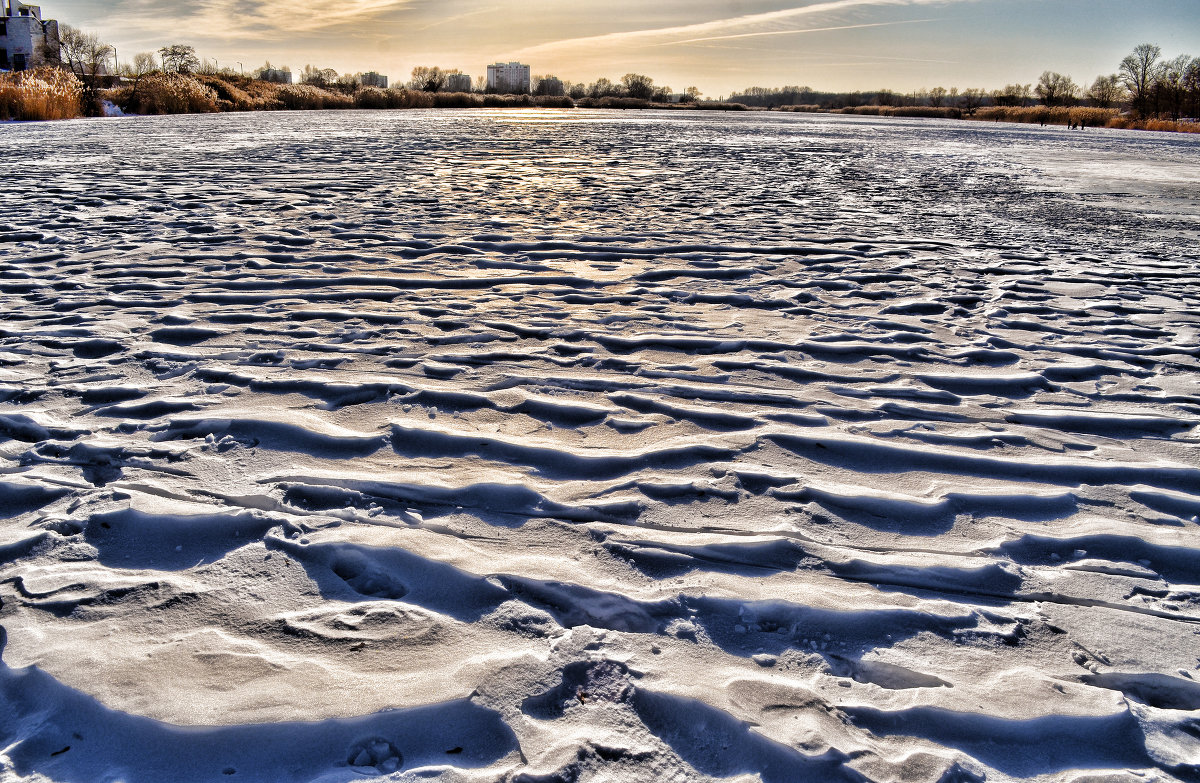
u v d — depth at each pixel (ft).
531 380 9.53
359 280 14.19
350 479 7.00
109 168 31.07
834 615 5.42
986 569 5.99
